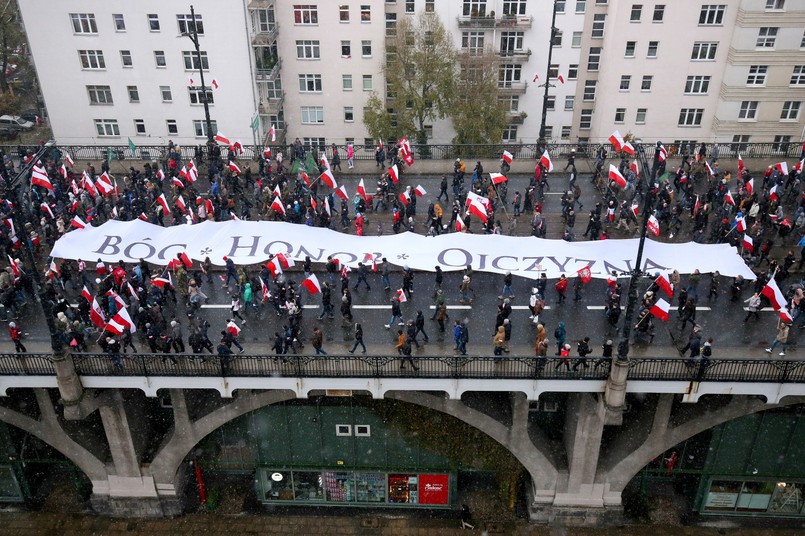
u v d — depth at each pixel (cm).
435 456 3681
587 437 3394
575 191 4200
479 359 3002
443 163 4903
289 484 3847
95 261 3662
